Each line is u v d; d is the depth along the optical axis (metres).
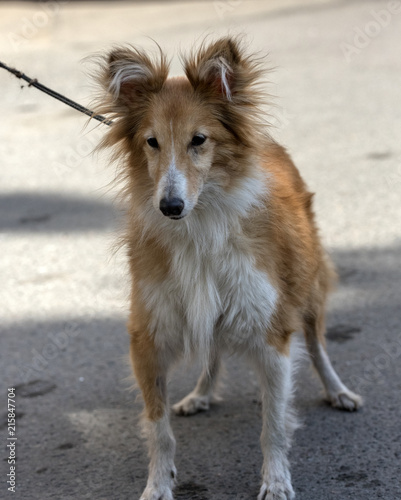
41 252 6.68
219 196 3.44
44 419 4.26
